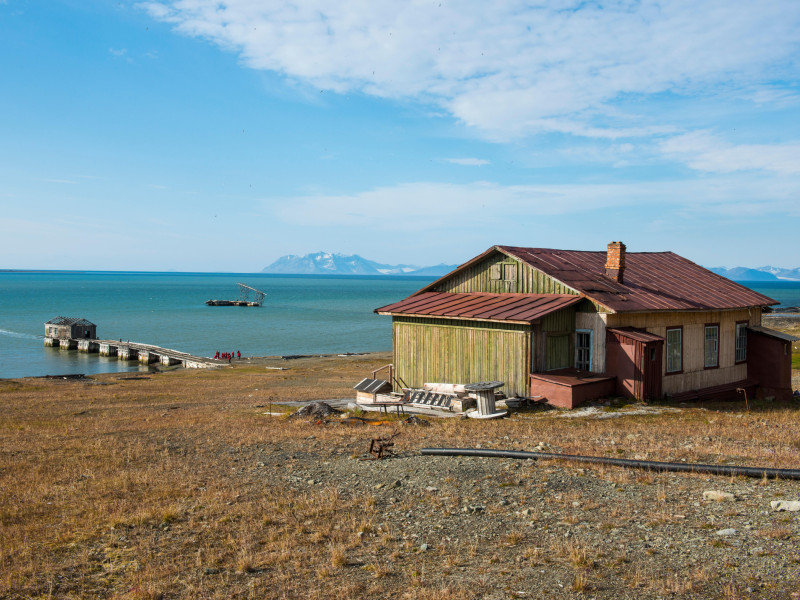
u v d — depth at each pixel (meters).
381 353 66.50
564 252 27.48
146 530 9.27
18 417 24.98
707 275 29.72
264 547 8.41
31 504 10.79
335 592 6.80
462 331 24.03
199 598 6.82
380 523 9.16
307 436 16.88
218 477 12.48
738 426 16.48
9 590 7.20
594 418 18.62
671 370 23.47
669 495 9.46
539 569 7.05
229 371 50.78
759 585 6.27
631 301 22.47
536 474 11.09
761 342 27.19
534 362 21.69
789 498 8.92
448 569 7.28
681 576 6.63
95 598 6.99
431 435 16.25
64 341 78.19
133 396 33.66
